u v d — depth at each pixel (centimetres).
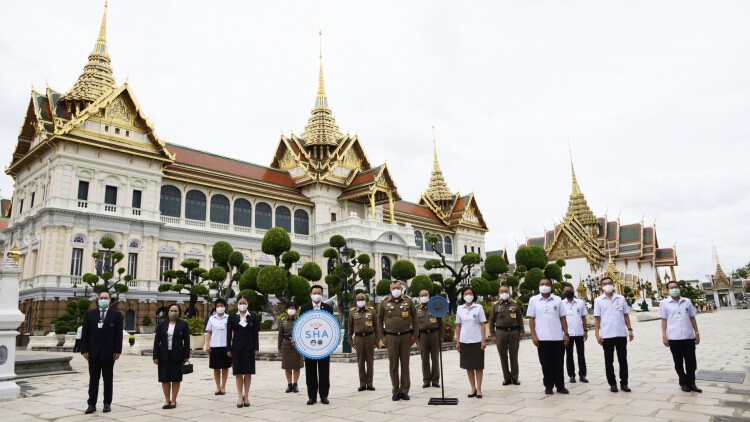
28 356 1912
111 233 4438
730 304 14800
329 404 1066
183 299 4759
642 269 10375
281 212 6112
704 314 8075
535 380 1323
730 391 1053
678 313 1086
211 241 5244
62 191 4231
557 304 1120
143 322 4438
